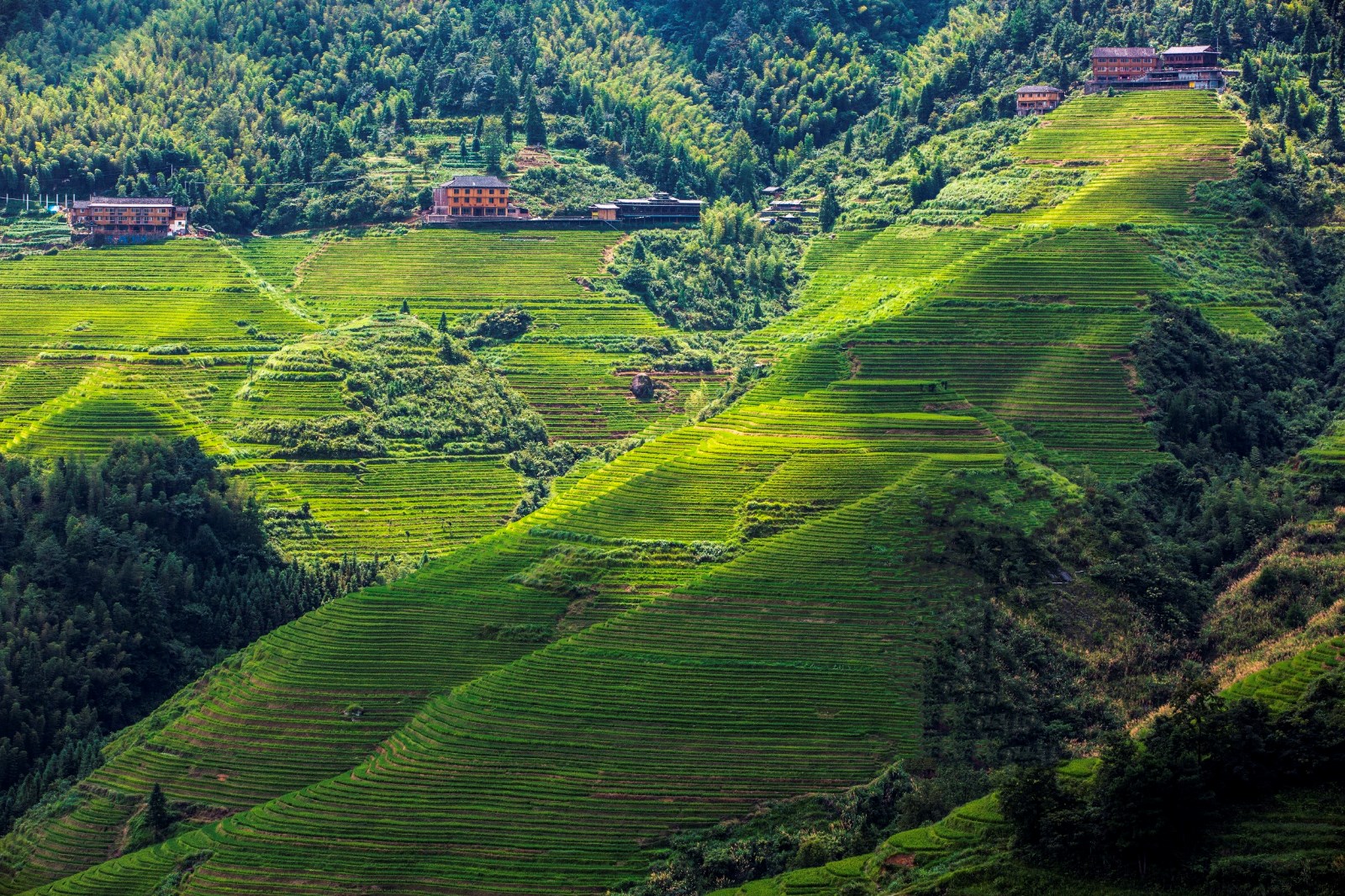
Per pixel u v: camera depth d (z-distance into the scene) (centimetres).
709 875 16075
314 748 18888
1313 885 13238
